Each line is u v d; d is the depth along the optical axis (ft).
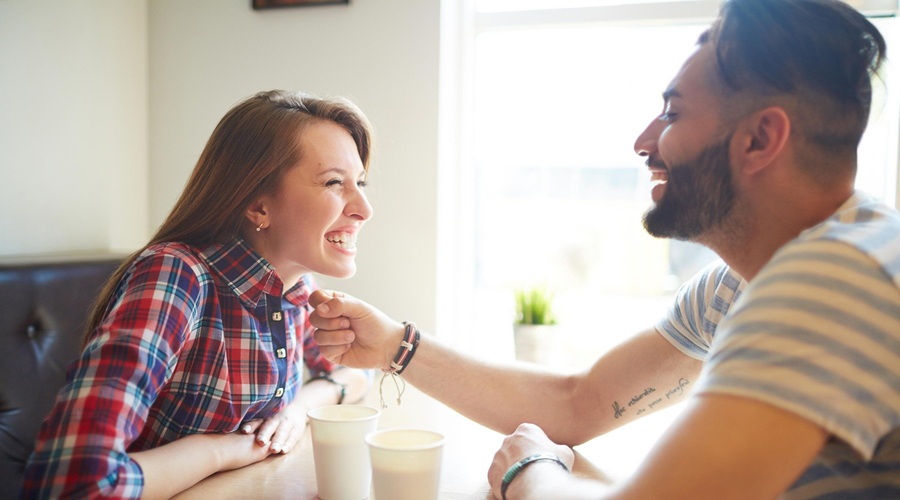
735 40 2.65
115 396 2.92
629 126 7.43
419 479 2.94
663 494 2.17
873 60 2.61
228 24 7.29
